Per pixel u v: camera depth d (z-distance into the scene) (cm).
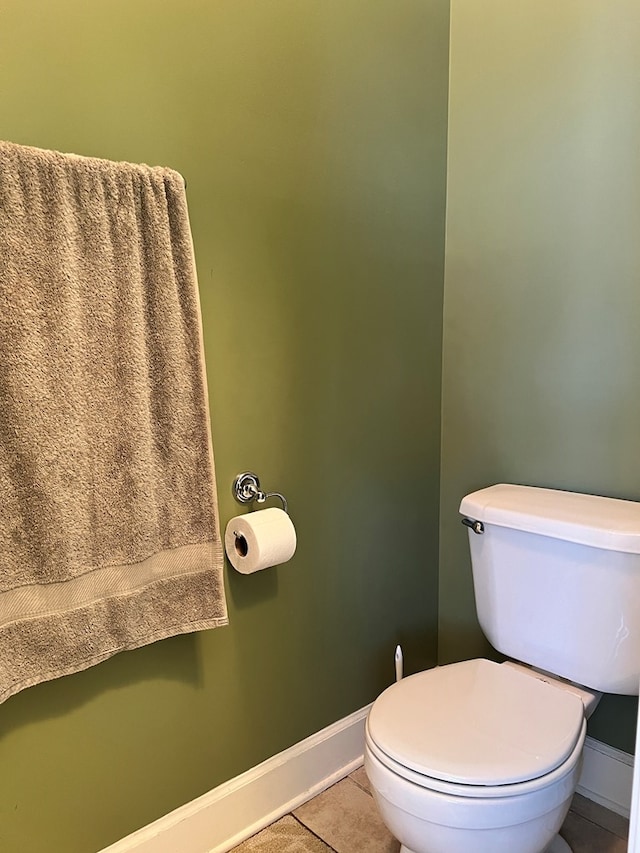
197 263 137
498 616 161
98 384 119
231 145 139
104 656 125
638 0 144
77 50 117
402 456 187
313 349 161
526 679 146
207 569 138
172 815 149
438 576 204
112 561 124
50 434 113
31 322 109
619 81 149
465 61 177
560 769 118
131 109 124
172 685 145
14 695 122
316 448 165
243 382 148
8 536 111
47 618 117
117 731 137
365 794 176
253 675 160
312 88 151
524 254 171
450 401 193
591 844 156
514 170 170
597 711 170
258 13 140
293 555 164
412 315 183
